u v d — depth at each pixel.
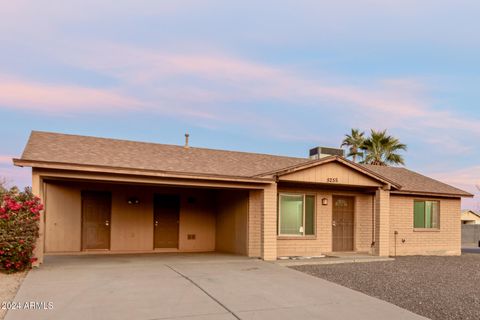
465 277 10.35
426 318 6.29
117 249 13.98
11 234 8.91
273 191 12.48
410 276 10.22
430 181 18.47
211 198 15.69
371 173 13.67
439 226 17.03
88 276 8.84
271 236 12.31
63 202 13.40
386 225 14.05
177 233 14.99
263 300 7.09
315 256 13.67
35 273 9.07
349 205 15.42
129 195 14.36
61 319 5.72
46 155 11.08
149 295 7.22
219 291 7.68
